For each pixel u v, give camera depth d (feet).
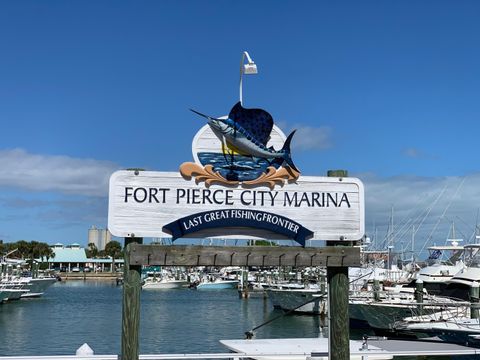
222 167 34.32
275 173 34.81
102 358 34.81
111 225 32.99
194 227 33.63
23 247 496.64
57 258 618.44
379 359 45.96
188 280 418.51
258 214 34.37
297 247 34.17
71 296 288.10
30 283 252.21
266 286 258.57
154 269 504.84
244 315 183.62
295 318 166.91
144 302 248.93
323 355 42.22
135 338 31.60
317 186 35.37
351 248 34.73
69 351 107.65
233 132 34.22
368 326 129.29
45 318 172.96
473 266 145.07
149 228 33.32
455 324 71.77
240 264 33.37
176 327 148.77
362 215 35.53
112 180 33.35
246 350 48.26
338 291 34.58
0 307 212.23
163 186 33.76
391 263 202.59
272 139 35.04
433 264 171.53
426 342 61.16
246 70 34.60
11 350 109.40
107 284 474.08
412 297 129.80
